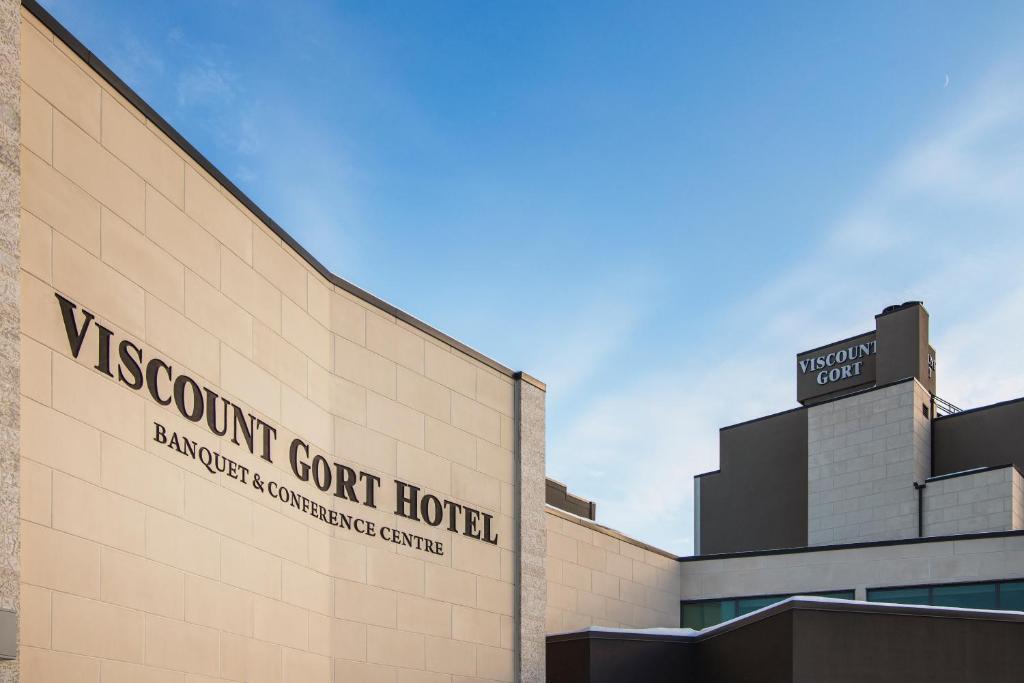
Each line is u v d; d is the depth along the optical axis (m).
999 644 23.97
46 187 13.65
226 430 16.89
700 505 53.44
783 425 51.25
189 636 15.52
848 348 51.97
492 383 24.52
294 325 19.14
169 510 15.38
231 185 17.55
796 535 49.34
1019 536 31.41
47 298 13.48
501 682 23.17
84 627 13.56
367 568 20.30
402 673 20.70
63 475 13.45
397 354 21.88
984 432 45.75
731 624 25.72
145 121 15.66
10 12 12.99
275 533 17.92
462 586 22.59
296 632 18.23
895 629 24.22
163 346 15.60
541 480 25.28
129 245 15.09
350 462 20.28
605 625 31.72
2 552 12.05
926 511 43.62
